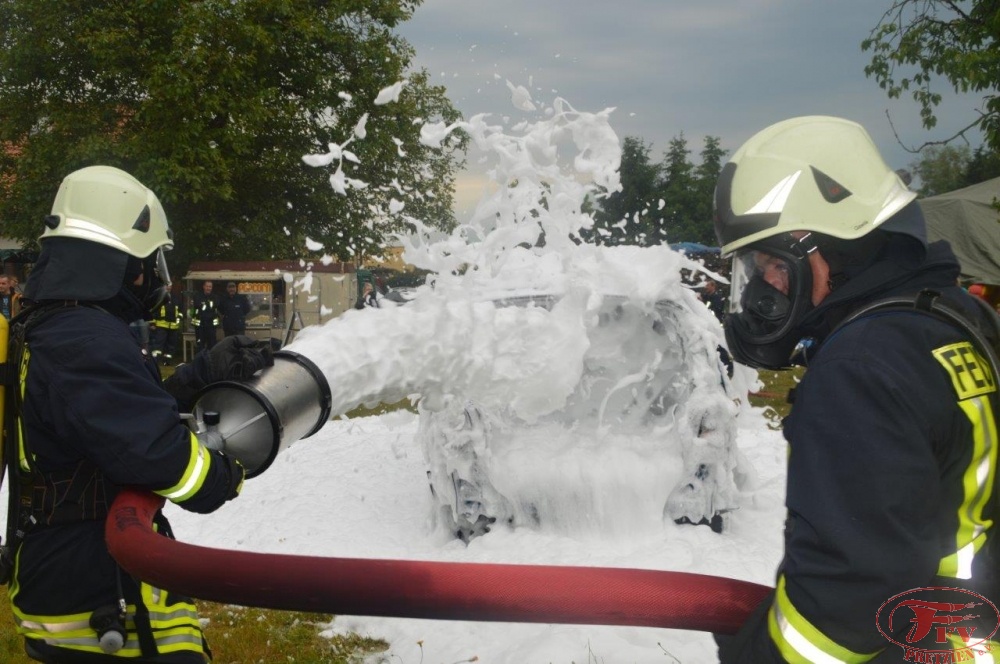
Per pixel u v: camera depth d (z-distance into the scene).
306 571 1.67
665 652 3.41
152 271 2.36
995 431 1.39
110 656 2.17
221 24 17.77
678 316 4.83
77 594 2.14
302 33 18.50
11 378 2.16
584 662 3.37
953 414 1.38
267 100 18.30
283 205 20.09
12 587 2.22
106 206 2.23
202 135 17.92
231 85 17.91
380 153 14.88
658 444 4.78
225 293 16.70
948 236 11.24
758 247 1.58
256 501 6.04
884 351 1.38
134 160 18.19
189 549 1.78
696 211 32.66
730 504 4.70
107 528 1.99
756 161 1.60
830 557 1.31
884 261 1.53
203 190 17.83
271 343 2.46
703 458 4.64
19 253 19.50
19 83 18.91
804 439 1.38
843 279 1.56
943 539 1.39
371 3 19.44
